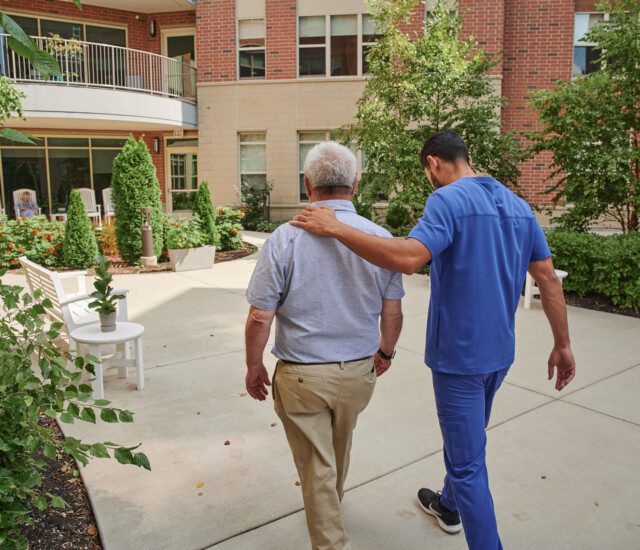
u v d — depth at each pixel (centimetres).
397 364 526
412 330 644
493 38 1566
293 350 223
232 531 279
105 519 286
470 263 219
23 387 237
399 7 1108
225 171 1762
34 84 1405
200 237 1062
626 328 645
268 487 318
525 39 1602
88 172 1791
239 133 1756
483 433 231
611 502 304
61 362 264
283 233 220
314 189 233
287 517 290
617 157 813
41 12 1673
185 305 760
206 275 989
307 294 220
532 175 1617
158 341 596
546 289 240
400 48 1096
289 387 223
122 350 513
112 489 314
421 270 1003
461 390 226
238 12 1702
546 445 367
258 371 235
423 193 1063
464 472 227
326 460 224
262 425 397
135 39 1802
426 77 1081
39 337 266
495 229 223
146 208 1070
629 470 337
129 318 691
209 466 340
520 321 674
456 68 1070
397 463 345
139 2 1700
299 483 322
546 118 883
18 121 1504
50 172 1748
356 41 1672
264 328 223
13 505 224
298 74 1705
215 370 508
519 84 1614
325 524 219
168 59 1719
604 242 763
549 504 302
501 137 1114
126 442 370
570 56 1595
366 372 230
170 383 476
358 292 224
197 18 1719
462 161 243
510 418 408
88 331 444
